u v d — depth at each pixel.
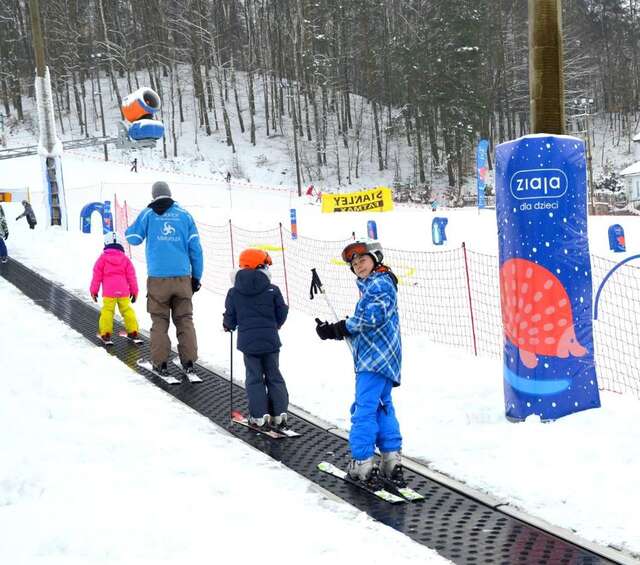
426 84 59.50
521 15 73.06
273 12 72.00
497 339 10.12
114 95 68.25
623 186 57.97
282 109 65.56
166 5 70.25
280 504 4.88
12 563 3.99
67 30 66.50
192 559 4.06
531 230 6.37
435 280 14.59
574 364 6.42
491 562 4.10
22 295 12.57
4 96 66.12
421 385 7.61
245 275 6.57
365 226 26.86
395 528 4.57
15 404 6.90
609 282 13.14
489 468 5.42
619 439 5.69
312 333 10.22
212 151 60.09
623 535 4.30
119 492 5.00
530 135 6.46
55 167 22.09
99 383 7.78
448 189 58.97
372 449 5.20
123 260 9.75
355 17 70.06
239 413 7.00
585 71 70.38
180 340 8.27
